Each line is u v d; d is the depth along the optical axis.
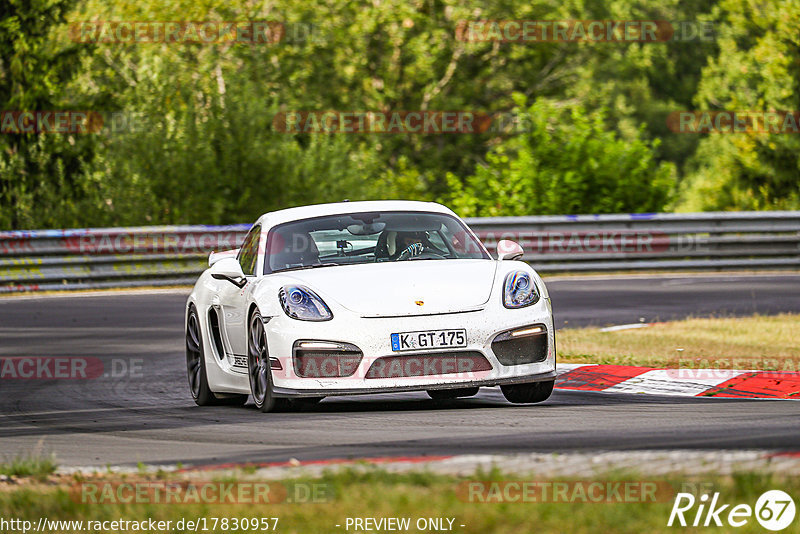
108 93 83.00
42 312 51.22
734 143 120.69
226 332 26.91
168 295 57.91
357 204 28.08
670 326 39.38
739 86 129.75
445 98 130.50
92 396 29.83
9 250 60.91
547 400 25.36
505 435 19.53
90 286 62.75
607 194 80.75
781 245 67.62
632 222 66.75
